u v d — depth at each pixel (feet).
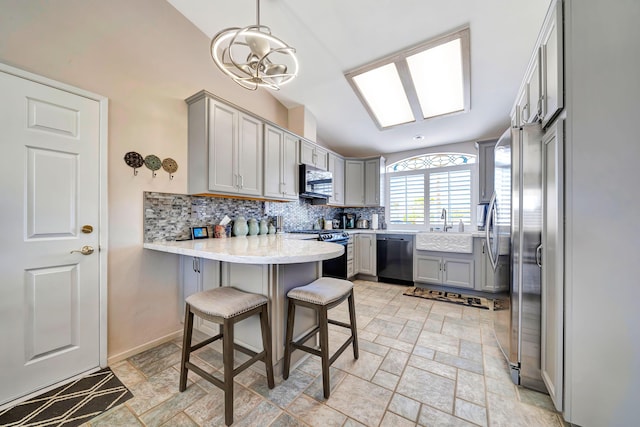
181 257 7.08
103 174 5.58
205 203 7.90
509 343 5.26
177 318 7.06
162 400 4.54
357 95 9.89
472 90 8.81
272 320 5.06
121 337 5.92
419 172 14.23
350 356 6.00
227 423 3.94
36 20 4.74
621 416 3.51
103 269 5.59
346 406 4.39
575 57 3.65
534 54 4.88
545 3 5.60
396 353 6.14
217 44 4.34
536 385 4.80
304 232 11.07
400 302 9.84
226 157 7.38
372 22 6.49
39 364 4.75
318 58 7.93
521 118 6.08
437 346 6.47
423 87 9.13
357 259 13.26
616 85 3.46
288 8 6.23
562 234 3.83
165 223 6.79
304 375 5.27
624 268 3.47
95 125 5.47
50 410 4.31
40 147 4.76
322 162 12.26
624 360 3.48
